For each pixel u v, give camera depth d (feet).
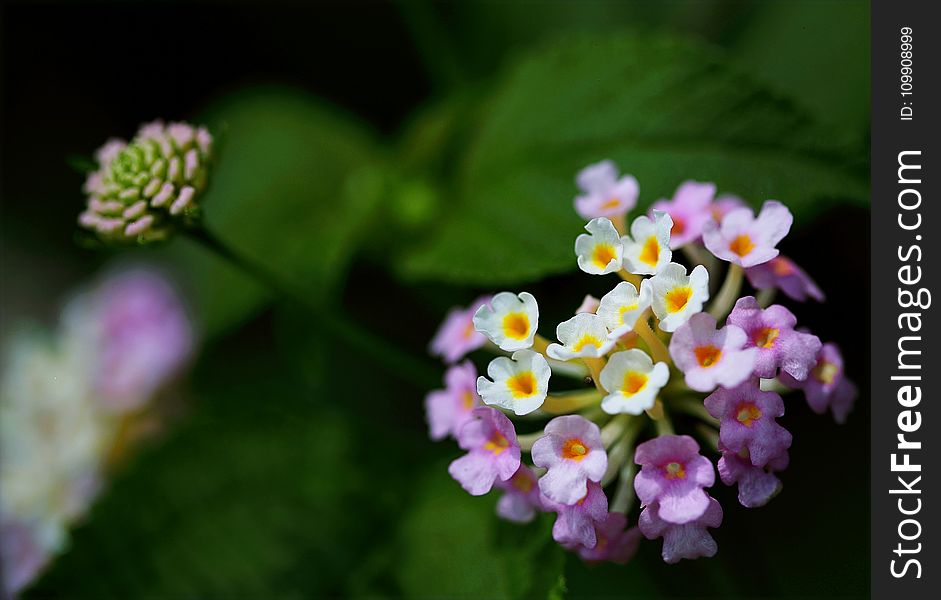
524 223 0.80
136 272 0.99
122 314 0.97
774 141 0.75
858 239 0.83
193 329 0.96
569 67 0.81
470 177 0.84
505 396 0.64
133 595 0.82
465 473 0.65
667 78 0.78
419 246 0.84
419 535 0.81
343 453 0.86
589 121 0.80
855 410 0.81
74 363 0.93
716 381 0.63
